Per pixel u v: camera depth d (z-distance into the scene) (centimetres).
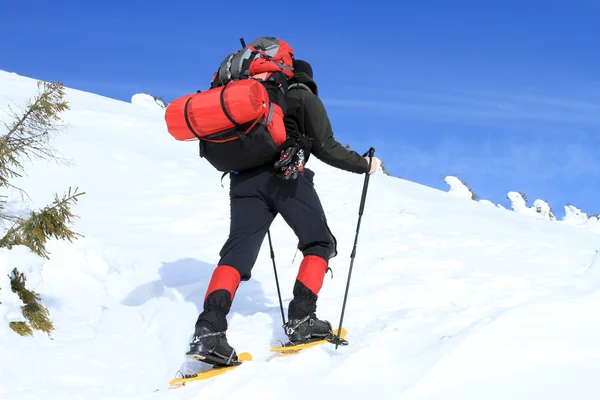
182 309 422
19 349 336
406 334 328
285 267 582
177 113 304
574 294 354
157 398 282
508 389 239
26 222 400
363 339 333
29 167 880
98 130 1203
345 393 257
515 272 526
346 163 340
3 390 292
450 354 263
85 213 745
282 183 332
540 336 274
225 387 281
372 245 664
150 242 658
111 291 495
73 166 936
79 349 355
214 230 739
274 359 316
